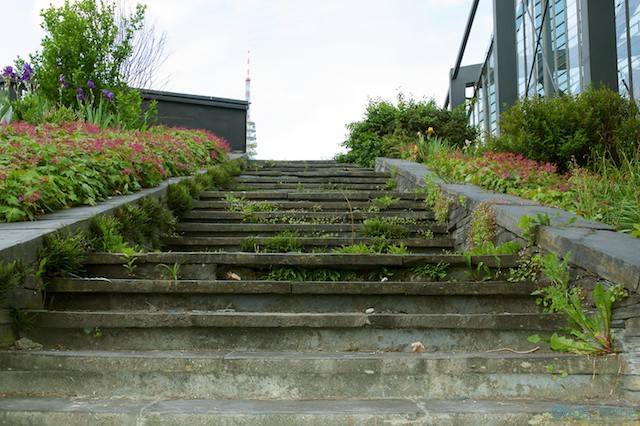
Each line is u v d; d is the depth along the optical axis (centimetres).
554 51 1368
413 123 1398
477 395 312
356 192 782
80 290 377
